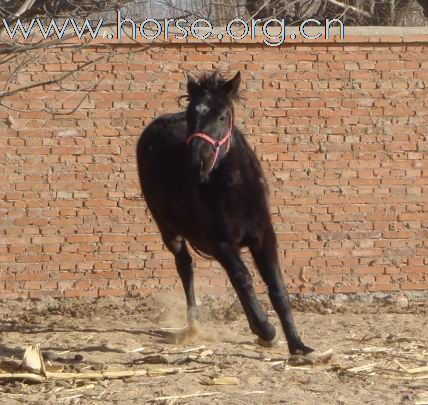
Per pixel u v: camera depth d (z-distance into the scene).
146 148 12.05
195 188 10.14
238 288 9.80
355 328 12.62
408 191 15.20
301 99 15.07
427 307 14.60
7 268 14.78
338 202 15.12
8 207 14.77
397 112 15.20
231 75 14.98
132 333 12.22
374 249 15.18
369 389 8.91
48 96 14.77
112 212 14.90
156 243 14.97
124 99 14.90
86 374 9.25
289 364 9.84
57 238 14.84
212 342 11.48
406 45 15.20
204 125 9.56
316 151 15.10
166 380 9.17
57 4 8.59
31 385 9.05
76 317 13.71
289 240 15.07
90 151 14.88
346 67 15.12
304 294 15.08
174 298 14.91
